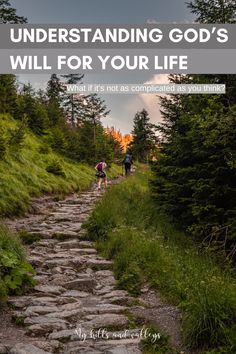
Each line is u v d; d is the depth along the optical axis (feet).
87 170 112.16
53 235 37.17
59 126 126.41
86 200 63.57
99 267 29.40
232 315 18.08
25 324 18.92
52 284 25.30
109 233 36.45
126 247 31.58
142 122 196.75
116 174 141.08
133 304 22.34
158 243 34.22
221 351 16.52
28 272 26.58
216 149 36.22
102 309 21.08
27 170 67.21
